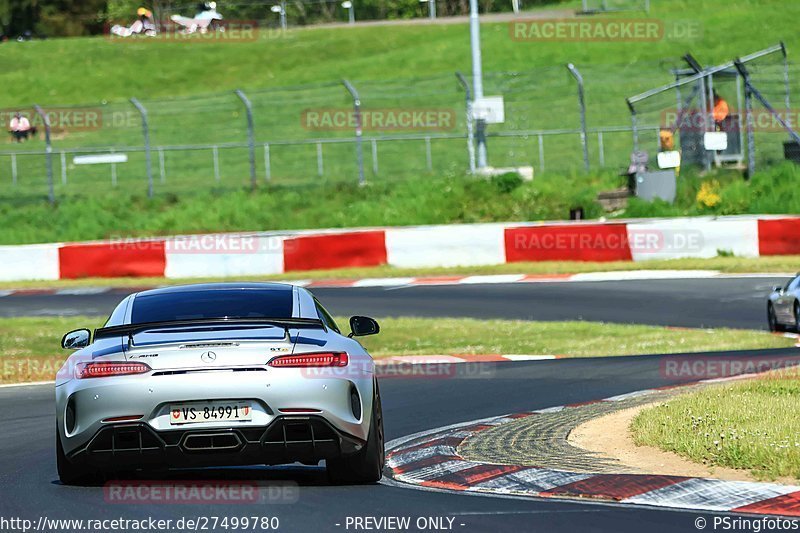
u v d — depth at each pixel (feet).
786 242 348.79
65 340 101.50
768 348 207.82
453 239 366.02
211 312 94.53
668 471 92.58
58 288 349.00
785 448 93.20
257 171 559.79
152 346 86.74
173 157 597.11
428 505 82.69
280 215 456.04
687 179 425.69
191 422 85.10
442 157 568.00
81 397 86.28
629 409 131.54
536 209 428.56
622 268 339.57
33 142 643.86
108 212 474.08
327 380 87.10
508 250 363.97
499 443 111.24
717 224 352.28
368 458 91.76
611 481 88.74
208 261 366.02
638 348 214.90
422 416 144.25
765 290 294.25
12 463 111.04
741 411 115.03
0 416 151.53
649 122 586.04
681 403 124.16
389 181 485.97
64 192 523.29
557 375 183.62
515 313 275.18
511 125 611.47
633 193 426.10
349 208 452.76
